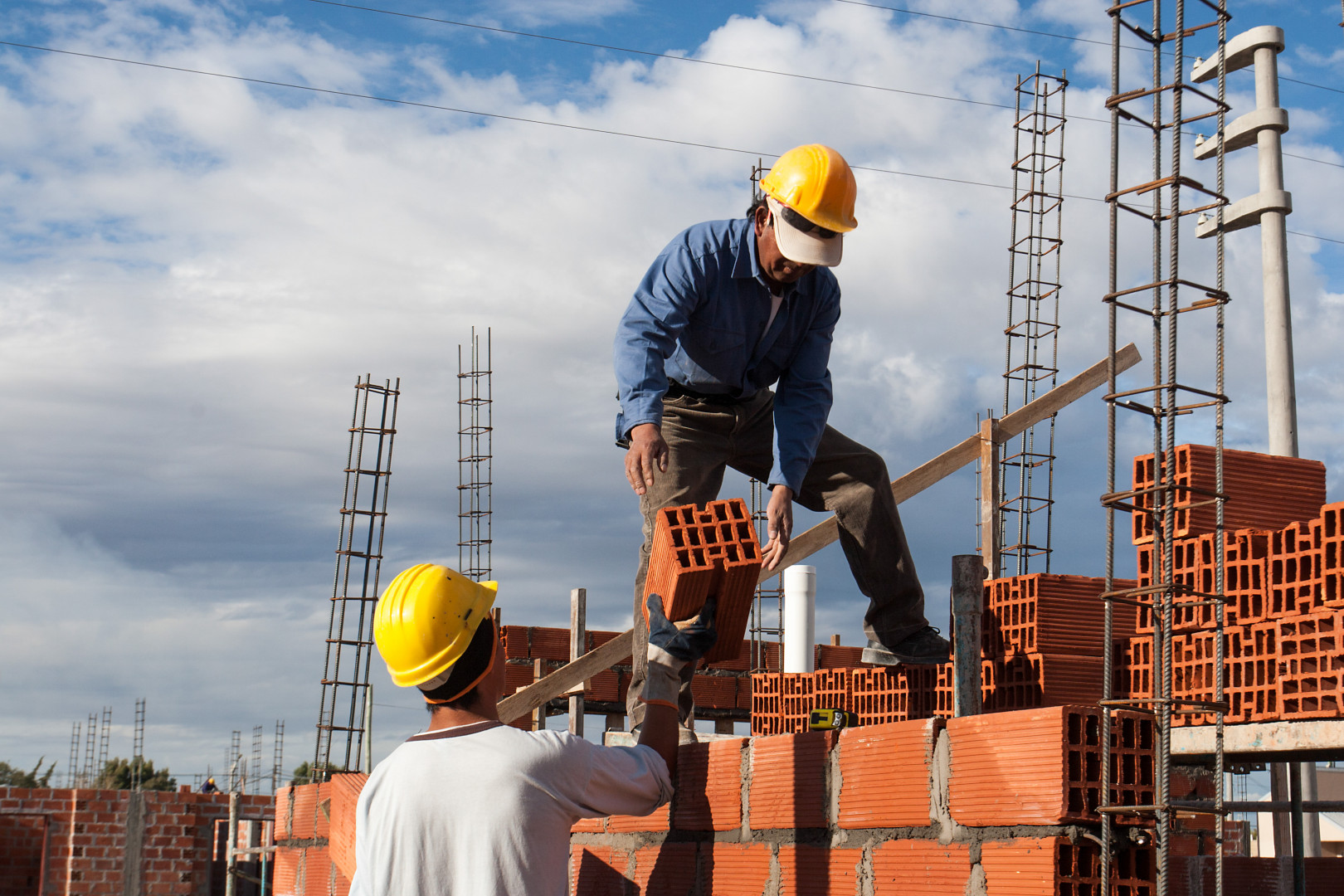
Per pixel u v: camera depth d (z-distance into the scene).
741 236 4.34
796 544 7.15
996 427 8.36
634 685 4.60
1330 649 4.43
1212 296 3.19
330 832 6.76
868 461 4.73
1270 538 4.84
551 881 2.75
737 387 4.61
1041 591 6.22
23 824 15.27
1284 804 5.71
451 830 2.72
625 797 2.99
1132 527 5.52
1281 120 9.88
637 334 4.23
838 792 3.62
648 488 4.40
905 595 4.78
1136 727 3.08
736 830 4.05
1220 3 3.21
